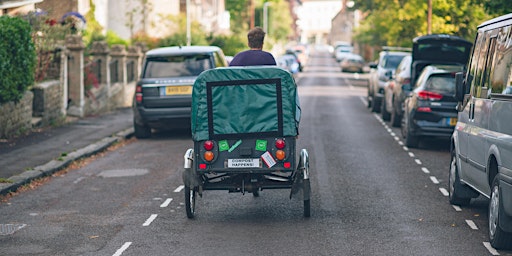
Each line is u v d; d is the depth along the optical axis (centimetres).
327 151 1764
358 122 2491
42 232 989
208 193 1252
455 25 4066
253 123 1019
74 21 3098
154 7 5200
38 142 1834
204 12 7219
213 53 1936
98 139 1909
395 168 1527
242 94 1018
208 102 1017
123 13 4959
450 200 1174
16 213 1109
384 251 884
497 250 893
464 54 2148
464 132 1102
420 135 1814
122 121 2356
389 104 2439
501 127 905
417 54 2170
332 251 885
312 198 1213
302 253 876
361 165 1562
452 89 1795
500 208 871
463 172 1108
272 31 10106
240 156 1023
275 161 1023
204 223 1038
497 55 964
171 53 1920
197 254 875
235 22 8525
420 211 1116
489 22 1048
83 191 1287
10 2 2370
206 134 1020
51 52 2311
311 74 7100
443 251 887
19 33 1850
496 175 911
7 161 1545
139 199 1211
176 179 1395
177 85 1900
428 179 1402
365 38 7156
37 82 2214
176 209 1133
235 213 1102
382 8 4562
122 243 930
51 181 1391
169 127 1956
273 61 1096
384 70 2838
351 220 1053
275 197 1217
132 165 1570
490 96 972
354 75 6994
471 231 990
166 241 938
